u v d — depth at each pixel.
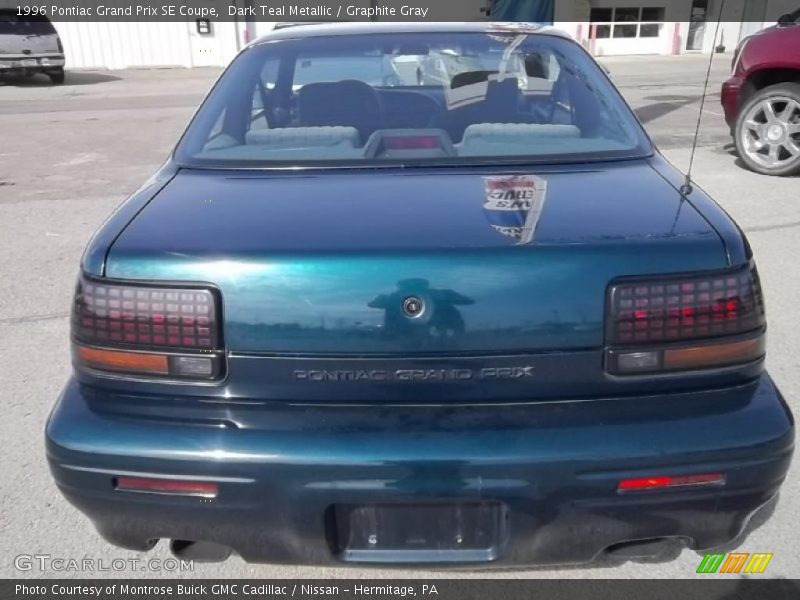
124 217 2.13
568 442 1.80
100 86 17.56
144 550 2.08
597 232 1.93
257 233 1.95
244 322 1.86
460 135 2.68
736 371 1.92
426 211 2.06
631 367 1.87
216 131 2.69
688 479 1.84
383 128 2.72
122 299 1.90
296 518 1.86
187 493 1.87
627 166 2.44
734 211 6.17
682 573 2.38
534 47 2.95
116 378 1.94
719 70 19.19
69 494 1.95
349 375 1.86
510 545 1.88
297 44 2.98
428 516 1.89
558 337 1.84
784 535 2.52
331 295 1.83
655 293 1.85
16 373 3.70
